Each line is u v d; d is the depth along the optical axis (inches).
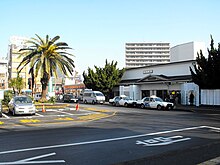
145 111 1094.4
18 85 2418.8
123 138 420.5
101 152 320.8
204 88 1339.8
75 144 370.0
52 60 1264.8
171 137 432.1
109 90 2054.6
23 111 815.7
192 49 2260.1
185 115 887.1
